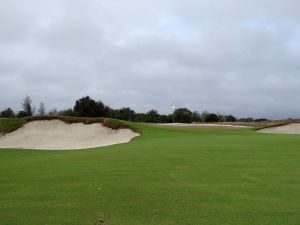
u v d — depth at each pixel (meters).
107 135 43.09
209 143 28.45
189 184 13.46
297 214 9.66
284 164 18.06
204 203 10.79
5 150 35.44
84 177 15.40
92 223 9.23
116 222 9.26
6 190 13.49
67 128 45.34
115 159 20.97
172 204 10.74
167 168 17.14
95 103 88.75
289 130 50.84
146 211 10.10
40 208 10.65
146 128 44.00
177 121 103.06
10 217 9.85
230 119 108.75
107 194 12.10
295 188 12.70
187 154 22.12
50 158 24.20
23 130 45.31
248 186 13.05
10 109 99.00
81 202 11.18
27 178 15.88
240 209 10.13
